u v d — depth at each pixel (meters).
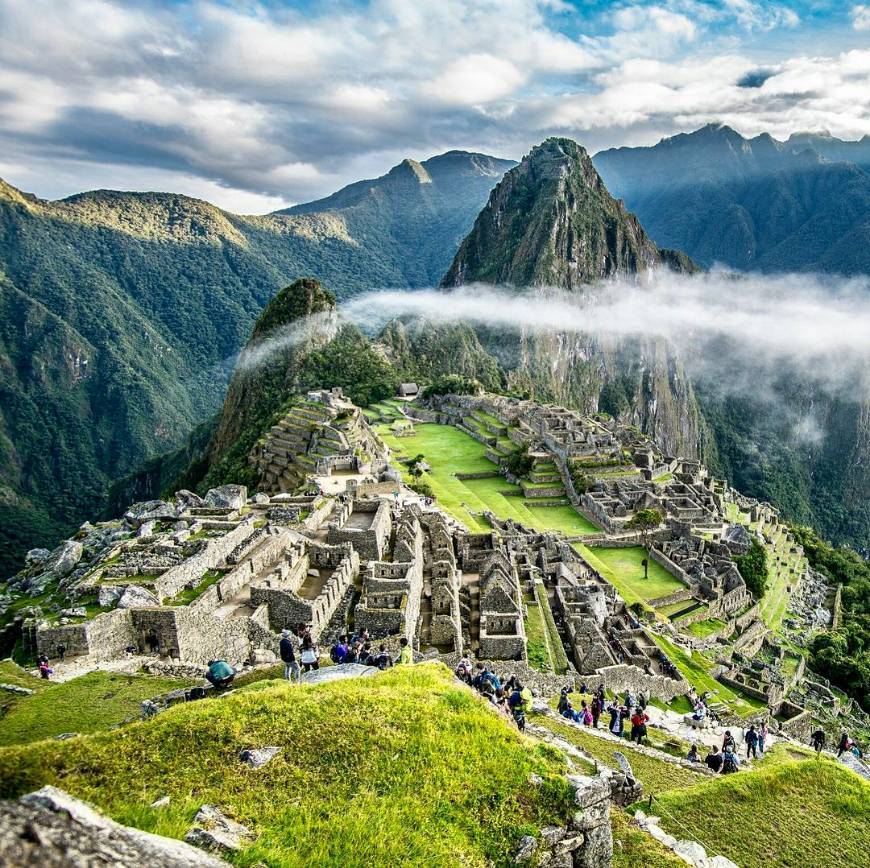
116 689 28.47
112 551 45.34
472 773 19.86
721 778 29.50
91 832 12.44
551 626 59.31
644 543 111.38
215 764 18.89
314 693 22.81
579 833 18.98
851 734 68.44
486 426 177.25
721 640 84.25
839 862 25.62
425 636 49.47
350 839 17.09
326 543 55.16
